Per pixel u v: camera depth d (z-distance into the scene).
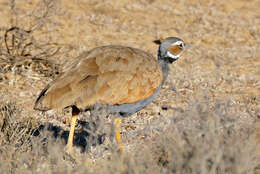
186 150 16.52
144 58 22.17
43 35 44.09
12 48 36.59
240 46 45.72
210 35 48.44
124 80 21.03
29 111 28.67
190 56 42.00
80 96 20.31
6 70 35.31
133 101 21.39
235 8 57.56
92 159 21.39
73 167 20.42
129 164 16.64
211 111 20.52
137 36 46.97
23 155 19.56
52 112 28.77
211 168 16.19
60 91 20.44
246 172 17.05
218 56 42.41
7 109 22.83
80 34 45.72
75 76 20.75
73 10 51.97
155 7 55.69
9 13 48.41
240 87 34.47
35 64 36.03
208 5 57.94
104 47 22.33
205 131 17.50
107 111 21.36
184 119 18.69
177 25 50.91
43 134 21.67
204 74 37.34
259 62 41.12
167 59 24.22
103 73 20.84
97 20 50.06
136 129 26.38
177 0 58.62
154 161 18.58
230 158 16.19
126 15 52.38
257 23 52.66
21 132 22.30
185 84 34.59
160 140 19.34
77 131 26.22
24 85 33.62
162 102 31.12
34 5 51.19
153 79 22.00
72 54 39.69
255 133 19.28
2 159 19.12
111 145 20.47
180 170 16.33
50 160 19.02
